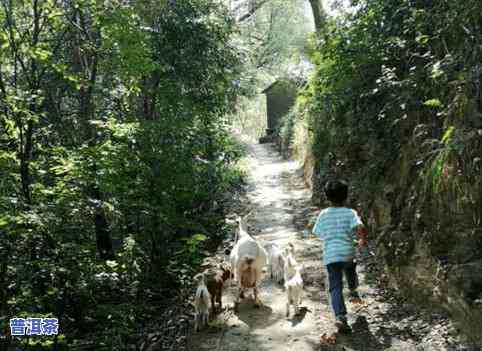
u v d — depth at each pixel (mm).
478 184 4984
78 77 7750
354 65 8703
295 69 22859
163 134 9547
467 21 5953
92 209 7051
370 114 8836
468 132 5035
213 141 13625
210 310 6223
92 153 7395
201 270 8695
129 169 8422
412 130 7062
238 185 15711
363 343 5023
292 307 6270
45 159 7824
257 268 6250
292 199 13359
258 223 11156
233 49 13273
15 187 7004
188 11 11680
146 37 9078
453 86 5930
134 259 8438
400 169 7117
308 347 5094
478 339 4422
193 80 12023
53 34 8695
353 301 5641
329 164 11219
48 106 9445
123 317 6875
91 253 7430
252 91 17672
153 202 9477
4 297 6281
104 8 8438
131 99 11586
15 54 6977
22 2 7395
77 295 6957
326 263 5277
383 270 6789
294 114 21125
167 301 8398
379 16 8117
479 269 4801
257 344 5316
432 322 5105
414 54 6738
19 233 6047
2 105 6691
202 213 12844
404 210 6539
